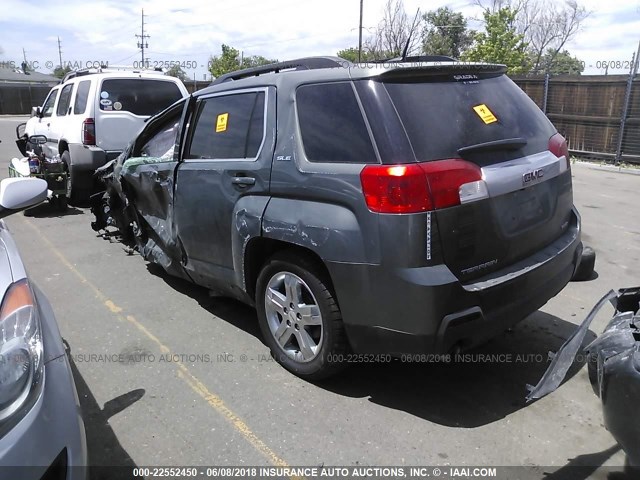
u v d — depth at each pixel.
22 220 8.05
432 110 2.98
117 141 8.44
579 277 5.28
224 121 3.88
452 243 2.79
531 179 3.19
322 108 3.14
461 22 37.56
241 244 3.59
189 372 3.64
